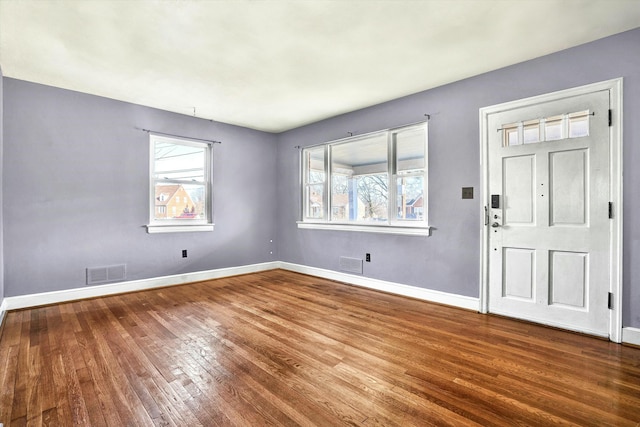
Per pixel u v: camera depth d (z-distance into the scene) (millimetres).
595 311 2521
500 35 2414
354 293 3871
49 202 3395
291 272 5168
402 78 3207
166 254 4234
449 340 2477
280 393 1777
